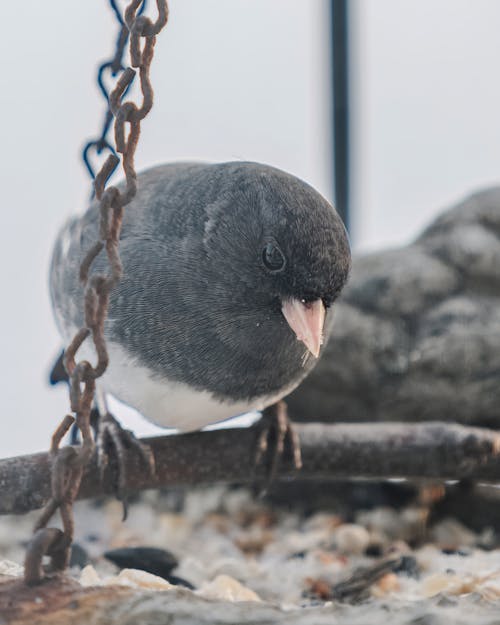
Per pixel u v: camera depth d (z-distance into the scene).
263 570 7.88
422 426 7.57
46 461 6.57
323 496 9.53
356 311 9.45
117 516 9.48
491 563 7.67
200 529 9.18
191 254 6.62
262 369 6.77
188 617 4.92
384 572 7.50
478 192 10.35
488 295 9.57
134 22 5.08
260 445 7.27
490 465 7.44
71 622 4.86
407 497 9.41
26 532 8.77
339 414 9.55
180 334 6.62
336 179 11.02
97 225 6.99
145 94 5.09
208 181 6.78
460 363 9.12
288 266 6.34
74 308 7.05
